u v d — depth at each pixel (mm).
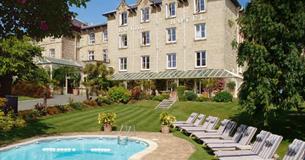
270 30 18250
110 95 42125
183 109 35875
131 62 55438
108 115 25484
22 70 31781
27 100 42031
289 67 18031
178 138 21891
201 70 47500
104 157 17703
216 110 33719
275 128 22688
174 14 51031
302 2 18297
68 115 32094
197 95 42625
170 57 51312
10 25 11141
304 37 18594
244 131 17812
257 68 18484
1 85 29875
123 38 57156
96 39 63750
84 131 25234
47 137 22078
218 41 46688
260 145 14914
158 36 52500
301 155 11531
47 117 30250
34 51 32750
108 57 59062
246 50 19250
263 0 18828
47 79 35969
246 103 19234
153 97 43406
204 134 20500
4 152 17922
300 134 20844
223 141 17812
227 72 44844
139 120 29781
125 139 21781
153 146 18719
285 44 18391
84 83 45406
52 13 11523
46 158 17328
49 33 12094
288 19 18422
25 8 10789
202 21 48188
